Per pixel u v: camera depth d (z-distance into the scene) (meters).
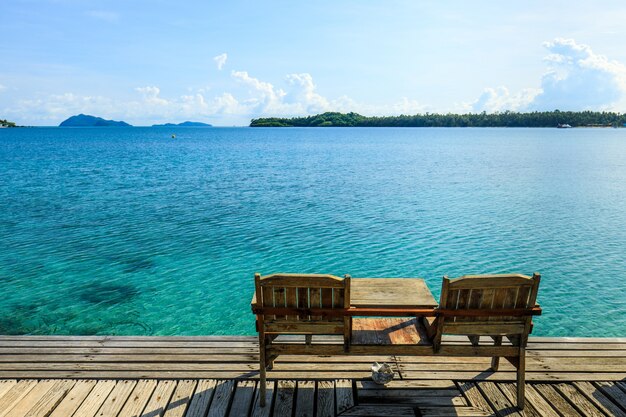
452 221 18.39
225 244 15.01
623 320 9.63
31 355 5.29
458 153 64.75
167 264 13.11
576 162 48.34
